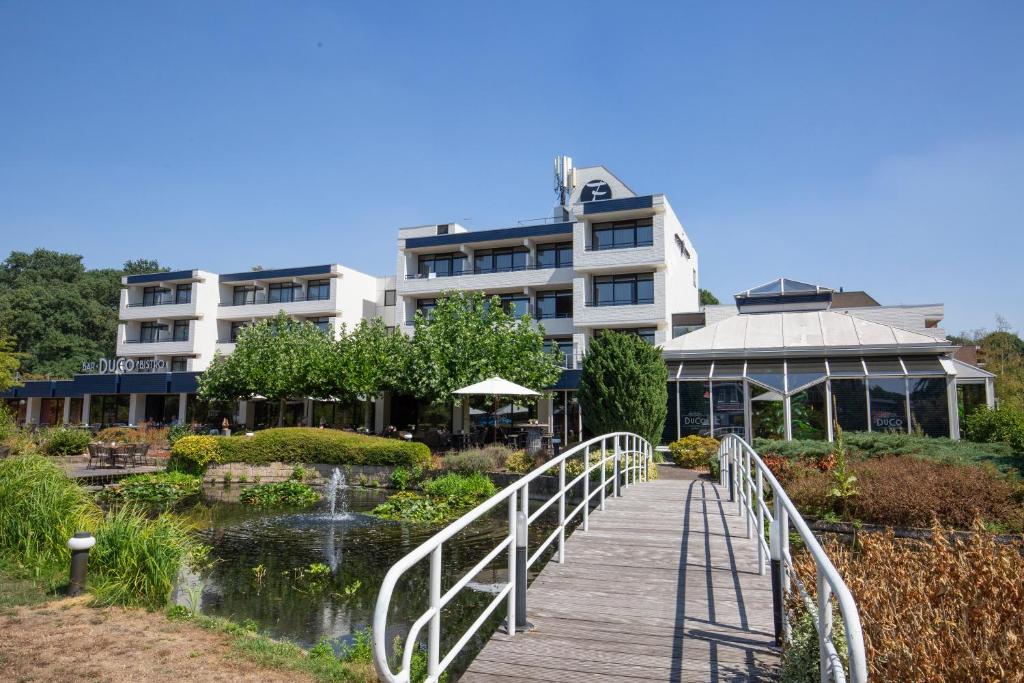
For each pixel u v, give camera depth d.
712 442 21.55
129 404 45.50
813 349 23.25
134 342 48.00
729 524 9.59
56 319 63.38
